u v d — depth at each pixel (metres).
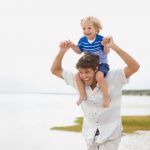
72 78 4.86
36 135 16.08
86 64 4.51
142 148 12.30
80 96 4.71
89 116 4.81
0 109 34.44
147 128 18.33
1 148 12.39
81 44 5.09
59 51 4.80
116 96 4.67
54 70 4.95
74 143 13.71
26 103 49.78
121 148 12.34
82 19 5.09
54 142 13.99
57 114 29.42
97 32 5.05
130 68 4.50
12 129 18.47
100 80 4.55
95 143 4.83
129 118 22.36
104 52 4.98
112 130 4.71
